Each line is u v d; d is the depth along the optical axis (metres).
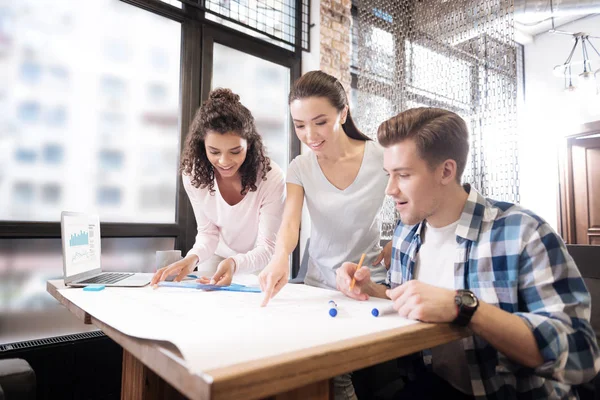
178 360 0.46
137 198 2.10
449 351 0.89
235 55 2.52
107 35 2.02
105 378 1.76
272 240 1.43
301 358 0.47
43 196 1.82
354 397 1.14
